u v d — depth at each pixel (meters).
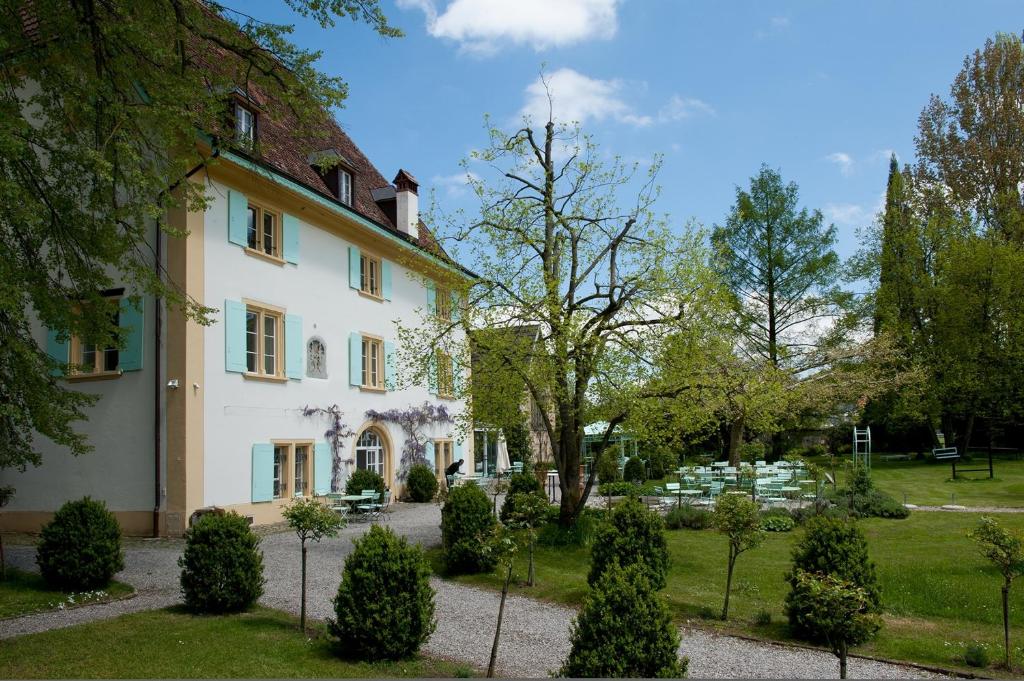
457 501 12.98
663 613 6.48
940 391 34.78
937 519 18.09
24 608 9.71
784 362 32.75
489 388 15.32
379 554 7.96
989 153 37.16
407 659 7.84
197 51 11.50
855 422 33.91
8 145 7.73
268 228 18.89
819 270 33.72
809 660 8.30
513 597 11.21
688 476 24.34
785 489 20.78
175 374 15.88
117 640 8.03
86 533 10.84
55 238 9.85
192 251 16.08
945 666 8.16
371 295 22.95
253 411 17.69
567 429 15.72
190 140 11.16
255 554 9.77
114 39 9.76
